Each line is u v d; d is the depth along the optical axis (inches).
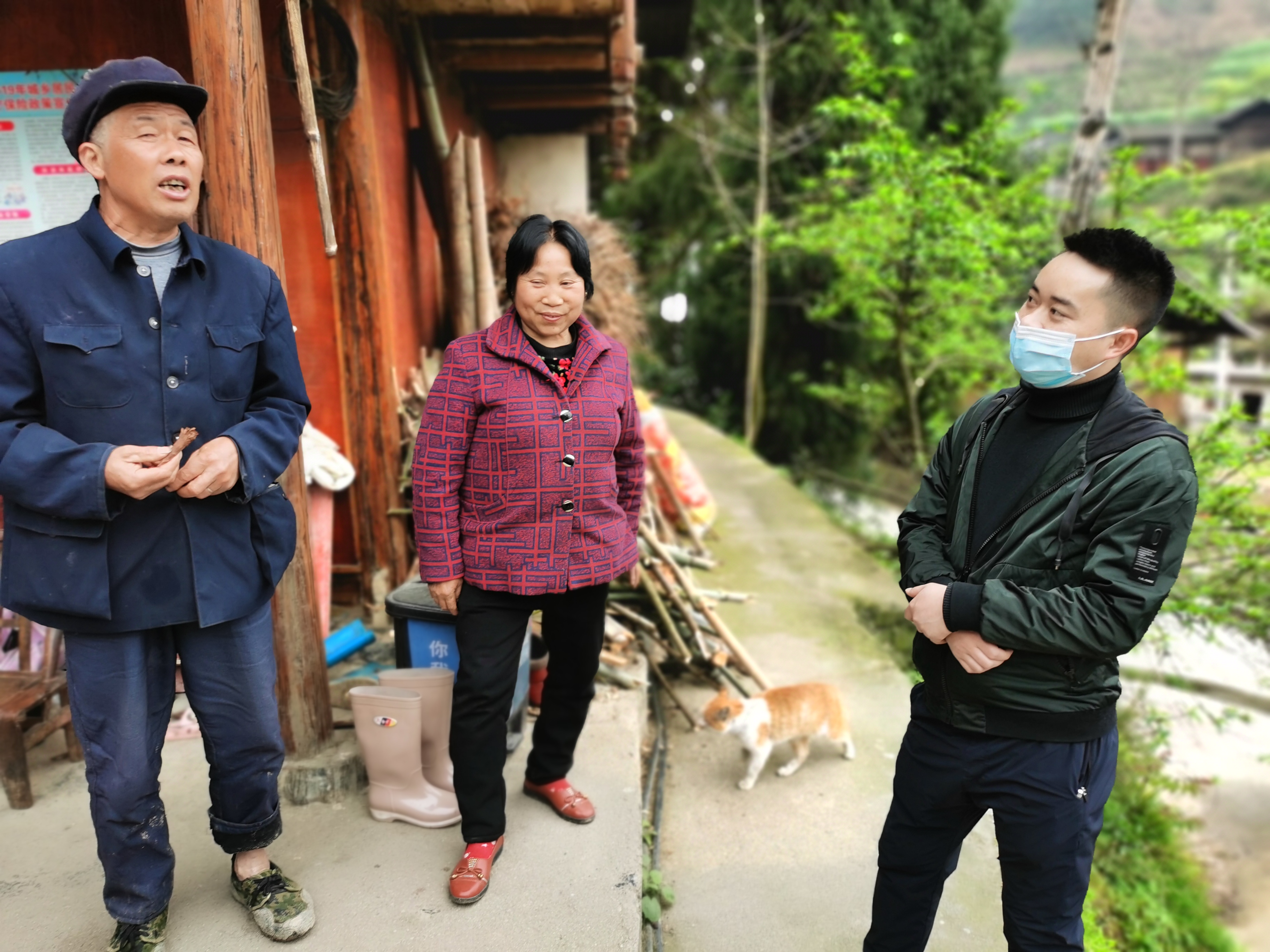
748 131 473.4
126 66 58.3
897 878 69.2
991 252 255.9
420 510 77.2
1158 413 58.3
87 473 57.2
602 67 181.3
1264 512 208.1
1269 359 1039.0
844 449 500.1
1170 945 154.5
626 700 118.3
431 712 90.2
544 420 76.4
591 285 77.4
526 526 77.9
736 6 464.8
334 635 122.8
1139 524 54.9
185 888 79.7
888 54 424.2
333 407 132.5
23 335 58.7
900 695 146.3
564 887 81.1
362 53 126.6
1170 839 192.9
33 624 106.7
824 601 191.9
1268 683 222.5
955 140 436.8
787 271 425.1
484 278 155.6
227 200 81.8
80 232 60.8
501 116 243.1
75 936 74.0
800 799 114.3
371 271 129.3
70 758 100.1
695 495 213.3
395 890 80.4
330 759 94.9
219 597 66.1
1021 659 59.1
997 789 61.4
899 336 319.3
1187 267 272.7
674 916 92.5
